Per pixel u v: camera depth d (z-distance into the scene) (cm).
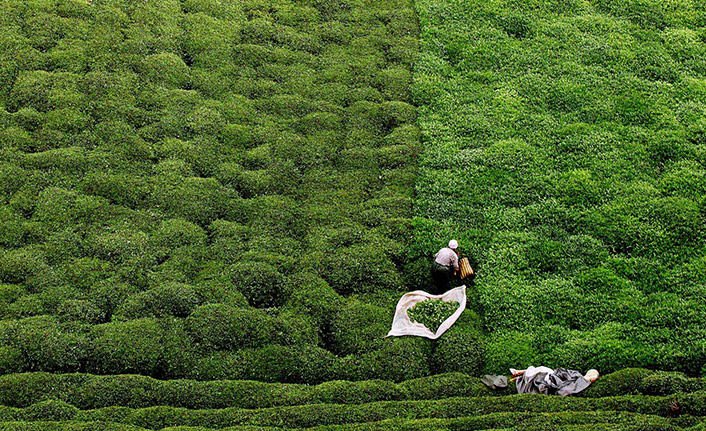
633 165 2655
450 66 3195
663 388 1853
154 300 2150
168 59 3091
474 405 1811
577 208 2509
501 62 3183
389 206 2542
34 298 2150
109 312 2158
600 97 2972
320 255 2358
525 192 2578
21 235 2350
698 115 2862
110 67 3025
